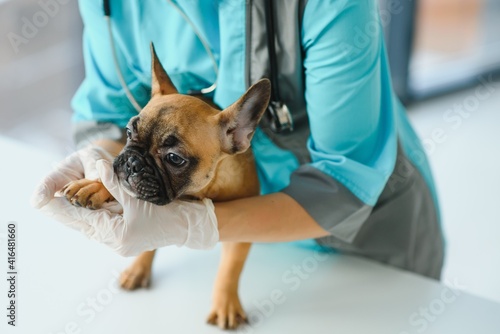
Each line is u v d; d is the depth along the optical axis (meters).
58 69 2.66
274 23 1.08
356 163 1.10
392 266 1.40
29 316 1.13
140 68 1.29
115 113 1.30
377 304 1.18
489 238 2.56
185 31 1.20
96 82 1.30
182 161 0.97
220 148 1.02
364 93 1.07
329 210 1.09
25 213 1.43
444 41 3.75
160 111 0.98
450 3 3.69
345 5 1.02
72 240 1.36
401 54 3.22
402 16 3.13
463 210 2.74
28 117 2.70
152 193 0.94
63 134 2.62
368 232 1.33
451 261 2.43
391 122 1.17
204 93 1.26
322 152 1.13
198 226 1.00
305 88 1.14
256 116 1.01
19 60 2.64
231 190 1.11
